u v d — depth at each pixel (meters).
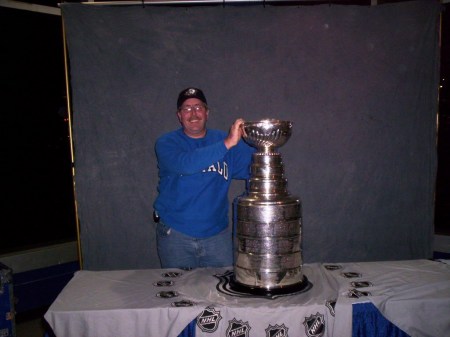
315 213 2.37
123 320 1.27
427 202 2.32
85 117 2.24
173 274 1.61
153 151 2.29
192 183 1.84
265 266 1.39
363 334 1.30
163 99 2.27
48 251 2.74
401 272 1.56
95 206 2.30
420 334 1.30
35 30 2.74
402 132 2.30
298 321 1.26
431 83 2.25
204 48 2.25
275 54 2.27
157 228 1.97
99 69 2.21
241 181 2.37
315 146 2.33
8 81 2.78
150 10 2.21
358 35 2.25
